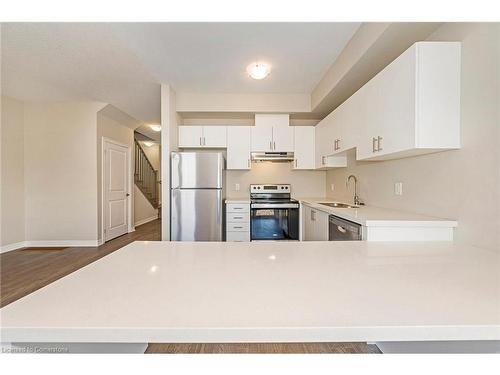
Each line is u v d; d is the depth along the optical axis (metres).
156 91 3.80
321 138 3.64
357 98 2.35
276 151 3.97
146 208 7.63
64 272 3.17
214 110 3.84
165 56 2.77
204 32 2.33
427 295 0.68
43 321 0.55
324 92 3.26
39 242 4.43
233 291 0.70
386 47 2.06
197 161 3.43
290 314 0.58
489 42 1.35
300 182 4.46
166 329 0.53
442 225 1.57
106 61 2.90
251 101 3.86
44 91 3.87
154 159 9.19
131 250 1.15
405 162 2.14
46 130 4.42
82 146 4.45
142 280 0.78
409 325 0.55
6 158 4.08
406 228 1.58
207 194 3.43
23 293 2.60
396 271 0.87
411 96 1.56
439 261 1.00
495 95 1.32
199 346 1.81
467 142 1.49
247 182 4.43
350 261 0.98
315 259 1.01
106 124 4.79
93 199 4.48
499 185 1.30
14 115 4.20
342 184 3.64
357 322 0.55
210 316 0.57
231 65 2.97
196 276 0.82
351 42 2.42
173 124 3.70
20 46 2.59
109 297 0.66
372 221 1.58
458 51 1.53
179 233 3.41
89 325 0.54
